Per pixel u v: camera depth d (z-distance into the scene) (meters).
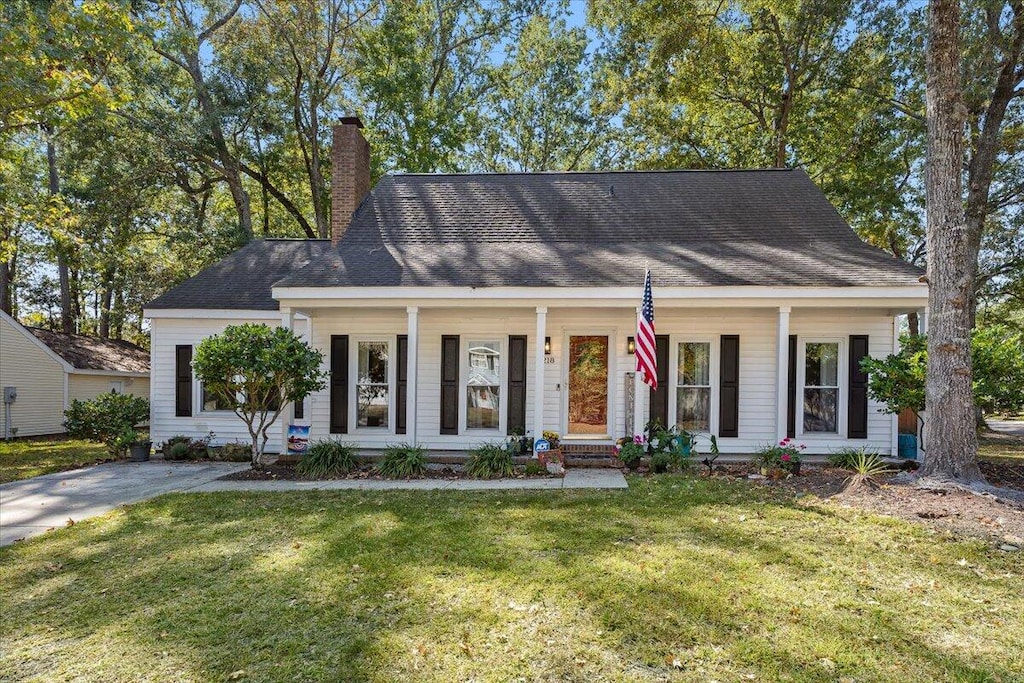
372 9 20.95
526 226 12.03
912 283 8.85
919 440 9.66
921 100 16.89
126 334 34.19
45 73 11.51
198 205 24.44
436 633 3.59
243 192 21.91
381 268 10.31
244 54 19.72
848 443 10.28
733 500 6.71
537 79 24.95
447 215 12.46
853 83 17.66
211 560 4.96
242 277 12.54
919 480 6.86
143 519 6.35
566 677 3.10
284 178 24.73
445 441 10.88
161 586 4.42
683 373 10.63
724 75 19.91
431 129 21.06
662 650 3.35
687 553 4.90
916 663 3.19
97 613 3.97
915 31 15.09
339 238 12.76
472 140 25.05
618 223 11.95
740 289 9.16
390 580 4.42
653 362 8.59
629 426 10.51
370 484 8.16
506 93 25.12
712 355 10.54
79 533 5.89
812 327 10.46
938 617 3.70
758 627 3.60
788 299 9.20
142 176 19.56
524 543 5.26
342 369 11.10
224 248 19.86
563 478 8.41
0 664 3.33
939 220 7.01
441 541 5.35
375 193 13.34
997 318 22.72
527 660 3.27
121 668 3.27
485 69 24.55
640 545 5.14
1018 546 4.87
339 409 11.09
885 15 15.38
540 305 9.60
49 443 16.81
